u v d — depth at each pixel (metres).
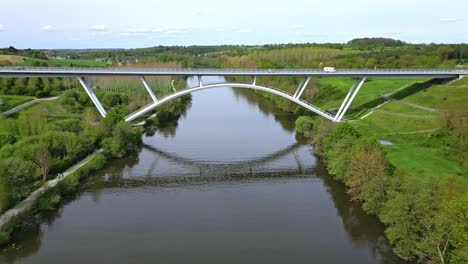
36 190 49.34
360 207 46.41
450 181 37.22
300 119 83.12
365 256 36.06
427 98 80.81
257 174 59.41
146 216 45.00
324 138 65.38
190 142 76.75
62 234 40.69
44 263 35.44
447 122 62.72
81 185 54.72
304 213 45.31
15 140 61.03
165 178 57.97
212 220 43.84
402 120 73.81
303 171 60.22
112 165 63.25
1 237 38.25
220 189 53.53
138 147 72.94
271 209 46.59
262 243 38.62
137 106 93.62
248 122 94.12
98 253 37.03
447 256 30.73
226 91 150.50
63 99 87.94
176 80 133.50
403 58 126.06
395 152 57.41
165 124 92.00
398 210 34.53
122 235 40.47
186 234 40.62
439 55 129.25
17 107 79.00
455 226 28.94
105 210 46.66
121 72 69.50
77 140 61.12
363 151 45.69
